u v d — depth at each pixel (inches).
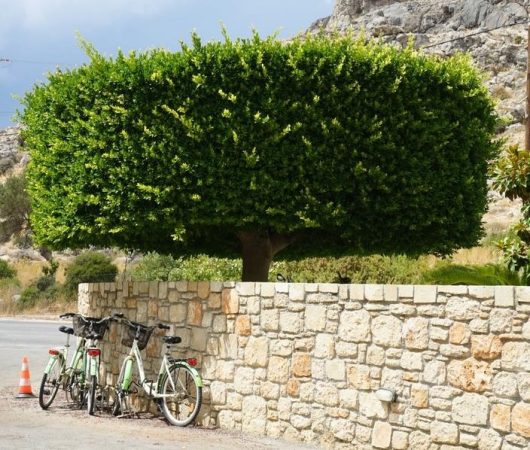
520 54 2950.3
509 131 2089.1
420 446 294.0
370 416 313.7
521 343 264.4
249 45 445.4
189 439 332.2
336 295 332.2
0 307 1449.3
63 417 392.2
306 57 442.6
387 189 446.0
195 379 373.1
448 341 287.9
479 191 492.4
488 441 271.9
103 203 448.8
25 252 2409.0
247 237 495.8
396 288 307.6
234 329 375.9
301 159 438.6
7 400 459.2
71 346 844.0
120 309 461.4
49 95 480.7
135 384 416.8
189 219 445.7
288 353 350.0
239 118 436.1
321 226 461.7
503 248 438.6
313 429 336.5
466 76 478.6
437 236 483.5
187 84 441.7
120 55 458.9
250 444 329.4
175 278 890.7
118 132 447.5
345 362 326.0
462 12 3398.1
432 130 459.8
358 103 444.1
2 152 3732.8
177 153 438.9
